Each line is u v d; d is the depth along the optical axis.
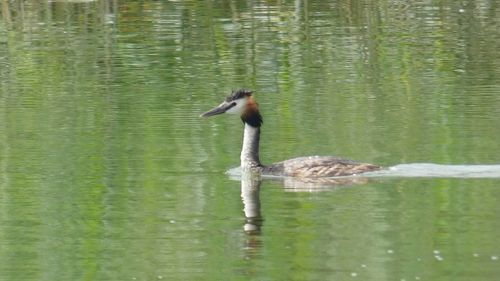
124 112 20.59
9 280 12.20
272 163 17.20
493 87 22.17
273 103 21.19
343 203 14.87
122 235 13.67
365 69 24.05
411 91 21.98
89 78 23.72
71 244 13.38
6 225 14.21
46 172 16.69
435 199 14.88
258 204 14.93
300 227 13.77
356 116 19.91
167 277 12.15
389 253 12.68
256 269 12.30
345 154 17.42
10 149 18.02
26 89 22.75
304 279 11.87
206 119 20.06
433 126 19.06
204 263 12.54
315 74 23.73
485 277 11.76
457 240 13.04
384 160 17.03
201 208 14.84
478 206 14.44
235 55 25.75
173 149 18.03
